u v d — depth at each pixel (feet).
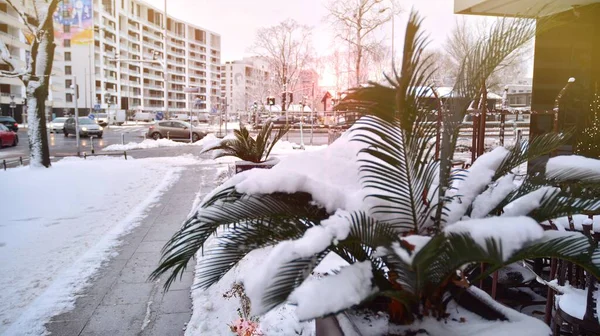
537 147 8.40
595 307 8.46
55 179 42.06
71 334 13.57
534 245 6.82
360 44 69.46
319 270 13.93
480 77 7.86
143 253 21.01
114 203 32.68
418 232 7.90
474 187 8.29
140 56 333.21
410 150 7.49
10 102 170.09
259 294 6.03
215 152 28.04
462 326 8.03
